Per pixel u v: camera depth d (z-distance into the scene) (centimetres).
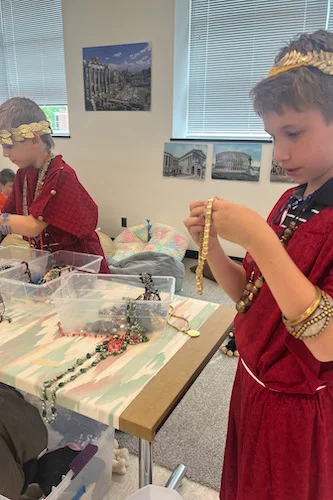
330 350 62
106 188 460
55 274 147
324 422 76
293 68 61
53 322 122
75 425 144
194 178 405
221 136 412
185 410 191
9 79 507
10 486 112
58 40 461
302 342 70
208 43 392
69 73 441
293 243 71
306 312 61
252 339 80
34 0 457
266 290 78
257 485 82
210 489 150
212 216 69
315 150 64
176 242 372
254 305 81
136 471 156
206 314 129
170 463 161
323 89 59
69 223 156
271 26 362
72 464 122
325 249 65
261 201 380
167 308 118
